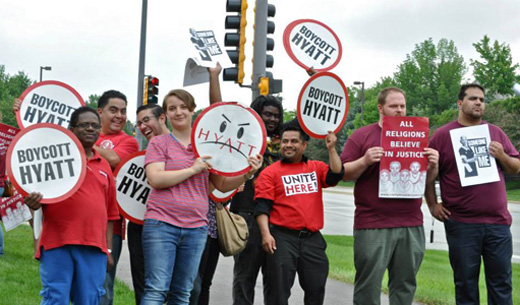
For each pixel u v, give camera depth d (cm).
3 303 614
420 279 823
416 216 539
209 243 535
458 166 558
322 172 540
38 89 544
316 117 536
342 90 543
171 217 466
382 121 541
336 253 1078
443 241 1458
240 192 568
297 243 521
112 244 509
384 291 747
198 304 557
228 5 949
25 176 420
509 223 559
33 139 426
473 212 554
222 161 480
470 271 558
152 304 454
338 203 2867
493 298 559
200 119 476
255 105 592
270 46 927
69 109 551
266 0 912
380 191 525
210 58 571
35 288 694
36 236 459
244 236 543
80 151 435
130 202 521
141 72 1992
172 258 466
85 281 441
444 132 571
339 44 588
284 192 523
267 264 525
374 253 530
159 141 484
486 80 7538
